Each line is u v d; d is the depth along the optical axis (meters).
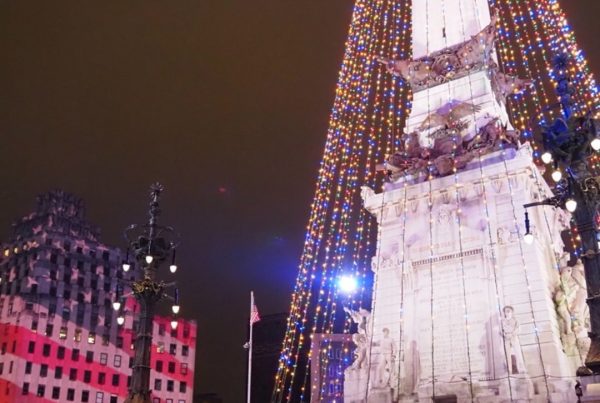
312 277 58.75
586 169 22.06
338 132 56.59
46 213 98.81
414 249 40.75
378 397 36.06
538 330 33.97
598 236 21.44
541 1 49.84
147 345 28.98
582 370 21.02
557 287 36.94
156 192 32.09
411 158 44.16
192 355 100.00
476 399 32.59
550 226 40.41
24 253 94.94
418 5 53.47
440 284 38.66
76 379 87.69
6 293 93.69
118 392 91.50
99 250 100.25
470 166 41.47
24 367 83.38
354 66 56.69
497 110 45.56
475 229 38.97
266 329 92.94
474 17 50.66
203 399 97.25
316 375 61.22
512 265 36.69
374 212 44.50
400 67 50.22
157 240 31.05
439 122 45.72
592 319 20.78
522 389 31.48
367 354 39.03
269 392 89.19
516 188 38.88
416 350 37.28
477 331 35.78
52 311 89.19
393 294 40.19
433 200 41.59
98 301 95.75
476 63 47.31
